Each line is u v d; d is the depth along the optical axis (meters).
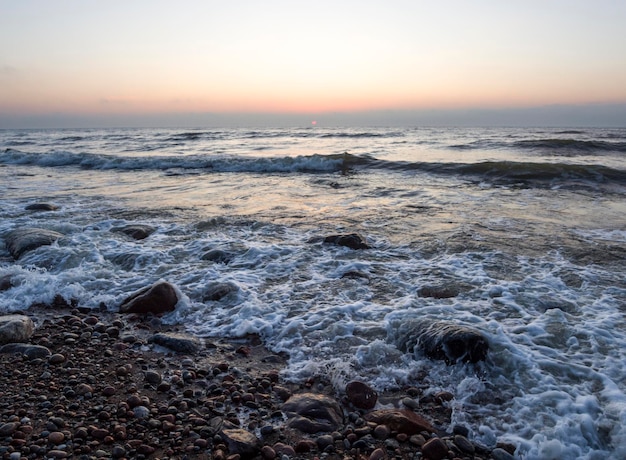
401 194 11.26
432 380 3.49
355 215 9.02
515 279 5.50
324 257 6.46
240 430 2.94
